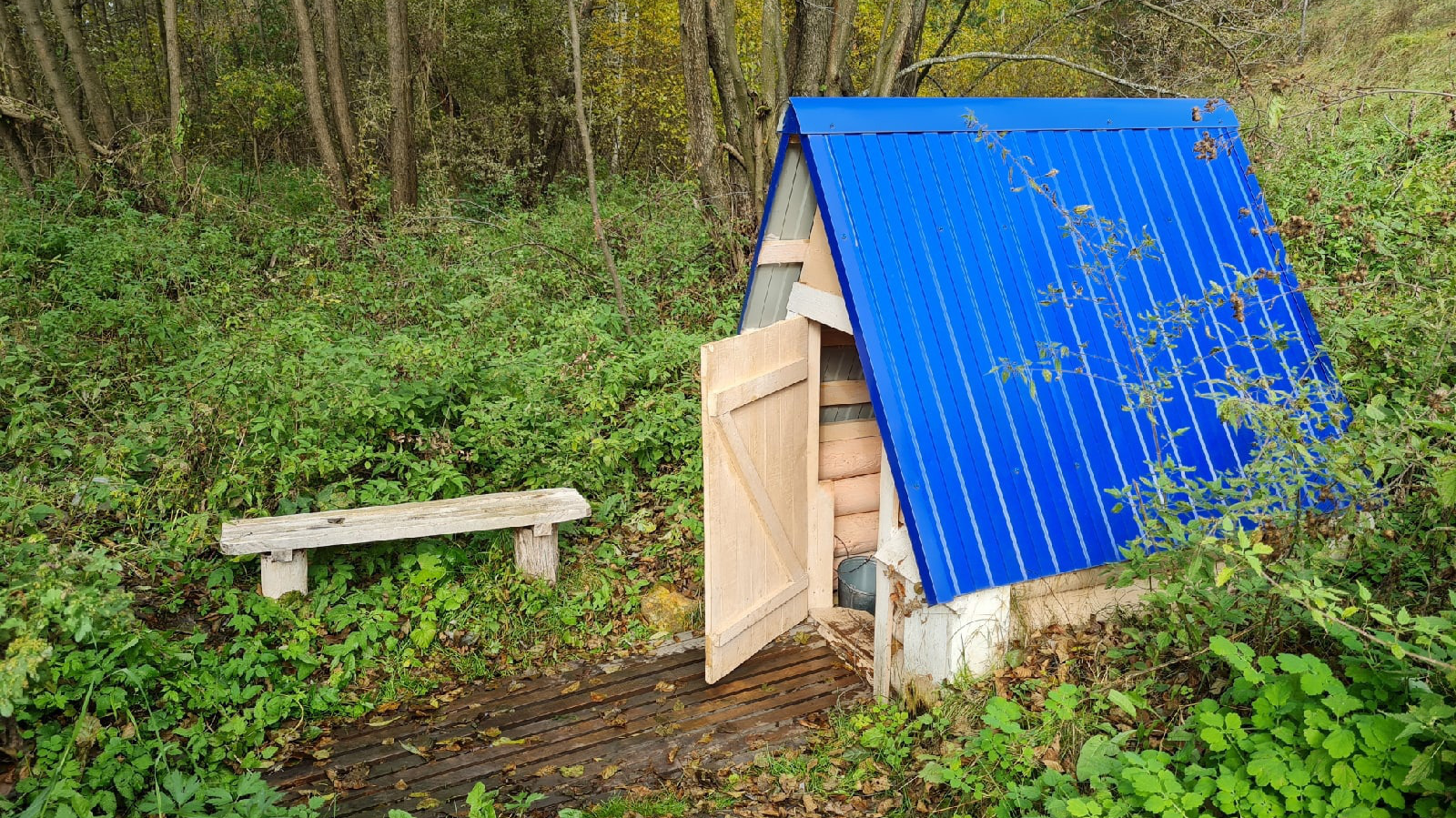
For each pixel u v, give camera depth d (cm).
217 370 705
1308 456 369
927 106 477
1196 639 392
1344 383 488
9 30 1362
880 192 447
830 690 502
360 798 425
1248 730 351
